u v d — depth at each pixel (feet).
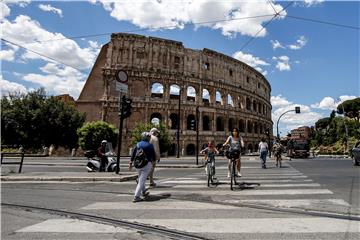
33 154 156.15
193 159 124.47
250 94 220.64
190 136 175.94
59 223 19.36
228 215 21.03
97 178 43.57
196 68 187.11
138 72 171.22
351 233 16.60
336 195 28.04
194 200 26.86
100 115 168.25
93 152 61.05
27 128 154.10
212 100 189.57
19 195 30.86
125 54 172.24
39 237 16.38
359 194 28.53
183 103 176.65
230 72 207.10
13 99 158.92
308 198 26.76
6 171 56.70
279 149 69.21
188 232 17.11
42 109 156.25
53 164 84.17
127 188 36.04
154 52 176.86
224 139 188.24
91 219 20.29
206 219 19.98
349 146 187.11
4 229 18.02
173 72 178.50
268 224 18.61
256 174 49.49
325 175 46.14
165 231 17.39
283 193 29.68
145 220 19.85
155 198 28.09
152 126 139.85
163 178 47.11
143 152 27.43
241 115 205.46
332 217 20.22
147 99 170.71
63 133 159.33
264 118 241.55
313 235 16.31
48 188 36.40
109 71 169.37
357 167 63.57
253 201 25.81
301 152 143.64
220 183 38.45
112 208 23.76
